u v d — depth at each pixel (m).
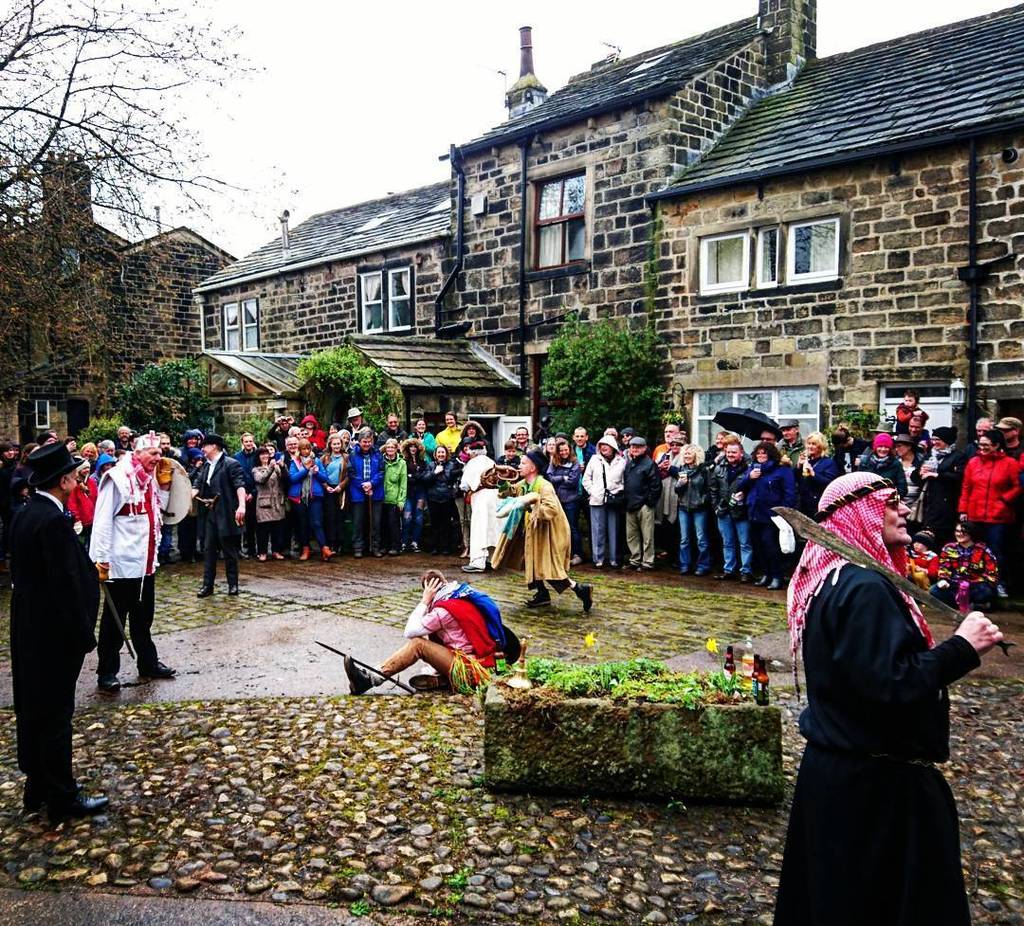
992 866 4.07
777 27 16.70
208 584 10.32
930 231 12.10
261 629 8.67
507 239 17.75
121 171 14.21
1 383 16.05
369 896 3.80
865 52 16.36
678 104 15.13
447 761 5.16
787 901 2.89
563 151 16.62
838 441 10.85
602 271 16.05
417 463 13.88
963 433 11.80
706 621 8.92
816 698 2.82
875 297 12.62
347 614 9.30
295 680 6.94
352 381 16.50
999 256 11.49
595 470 12.30
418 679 6.57
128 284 17.91
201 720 5.90
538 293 17.19
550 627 8.67
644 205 15.34
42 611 4.50
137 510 6.91
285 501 13.27
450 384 16.64
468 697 6.35
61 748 4.48
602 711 4.67
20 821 4.51
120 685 6.86
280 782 4.89
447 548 13.97
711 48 17.38
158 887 3.88
